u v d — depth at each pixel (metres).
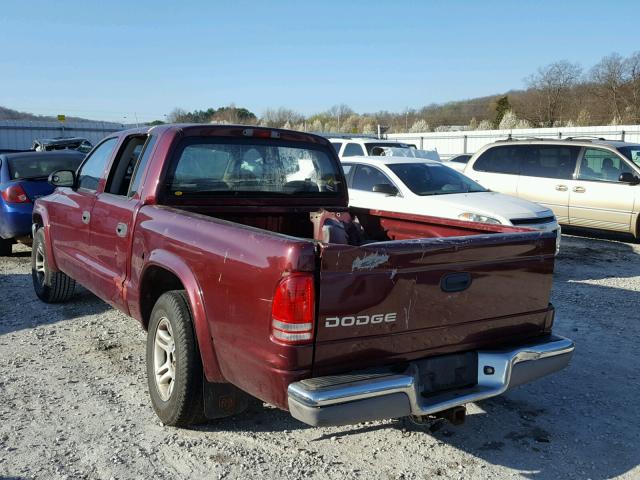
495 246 3.46
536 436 4.09
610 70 56.09
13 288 7.62
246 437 3.95
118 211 4.77
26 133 38.91
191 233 3.76
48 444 3.79
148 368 4.20
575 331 6.28
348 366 3.10
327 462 3.68
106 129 41.22
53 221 6.28
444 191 9.30
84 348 5.50
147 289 4.39
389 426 4.18
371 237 5.31
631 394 4.78
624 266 9.59
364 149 15.88
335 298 2.99
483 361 3.53
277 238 3.08
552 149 12.31
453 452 3.85
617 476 3.62
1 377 4.80
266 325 3.06
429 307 3.29
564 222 12.10
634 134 31.36
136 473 3.49
